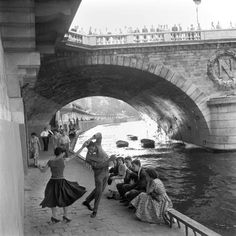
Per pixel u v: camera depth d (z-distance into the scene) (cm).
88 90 4097
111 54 2800
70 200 789
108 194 1064
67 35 2559
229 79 2953
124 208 923
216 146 2917
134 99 4597
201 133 3253
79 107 9612
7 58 1035
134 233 724
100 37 2783
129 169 1006
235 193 1652
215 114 2889
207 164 2469
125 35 2823
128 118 13850
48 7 1013
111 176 1235
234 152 2814
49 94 3478
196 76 2927
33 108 3497
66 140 2106
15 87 1082
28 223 814
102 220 821
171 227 760
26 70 1102
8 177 387
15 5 964
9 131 465
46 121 4203
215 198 1584
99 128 9238
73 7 1053
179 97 3194
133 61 2842
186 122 3712
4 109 650
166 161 2802
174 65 2898
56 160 792
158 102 4016
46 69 2728
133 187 947
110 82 3694
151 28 3253
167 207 783
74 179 1416
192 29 3130
